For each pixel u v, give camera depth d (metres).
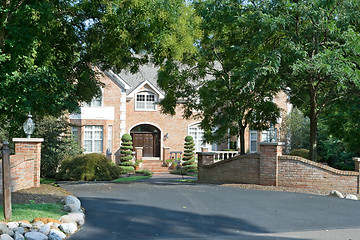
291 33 13.20
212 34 17.48
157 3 13.52
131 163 28.84
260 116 18.02
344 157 28.08
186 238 7.04
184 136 32.34
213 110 17.47
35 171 12.24
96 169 21.06
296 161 13.56
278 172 13.83
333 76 12.22
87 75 17.09
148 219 8.41
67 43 16.16
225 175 15.80
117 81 29.97
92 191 12.48
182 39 14.36
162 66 16.89
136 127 32.19
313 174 13.43
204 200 10.85
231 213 9.16
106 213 8.90
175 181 17.62
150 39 14.05
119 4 13.66
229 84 16.48
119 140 30.06
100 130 29.09
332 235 7.32
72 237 6.92
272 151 13.89
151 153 32.34
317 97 18.00
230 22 14.16
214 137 18.09
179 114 32.25
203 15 14.54
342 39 13.33
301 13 12.52
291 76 15.19
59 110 14.64
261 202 10.60
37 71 12.60
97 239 6.83
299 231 7.60
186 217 8.67
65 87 13.96
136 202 10.39
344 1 12.85
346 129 20.16
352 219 8.65
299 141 30.94
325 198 11.34
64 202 9.41
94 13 15.19
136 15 13.84
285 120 31.69
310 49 13.77
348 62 12.02
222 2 14.08
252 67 13.26
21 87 12.27
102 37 16.27
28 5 11.59
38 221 7.14
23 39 11.91
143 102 31.44
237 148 32.34
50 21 13.18
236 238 7.08
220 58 17.52
